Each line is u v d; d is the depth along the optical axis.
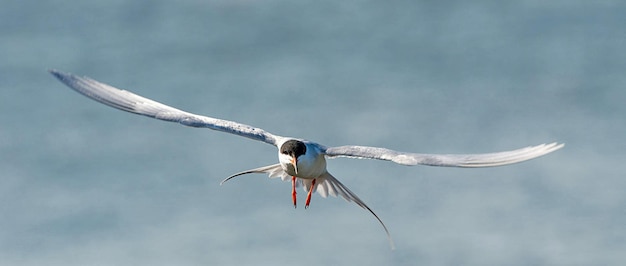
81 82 8.03
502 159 6.43
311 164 8.20
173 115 8.02
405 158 6.89
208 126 8.01
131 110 8.02
